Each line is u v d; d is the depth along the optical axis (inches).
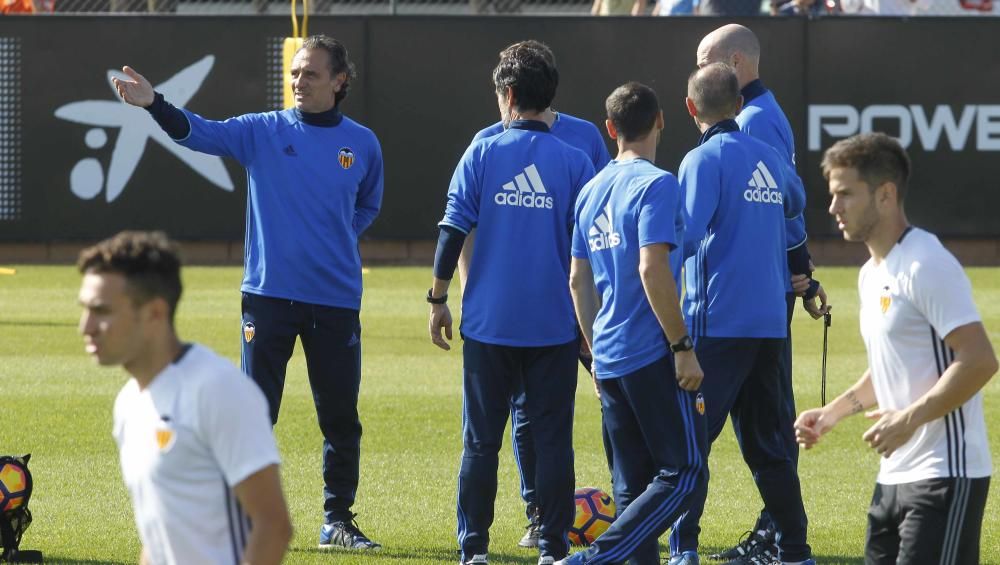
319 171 802.8
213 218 2322.8
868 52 2276.1
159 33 2283.5
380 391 1339.8
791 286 799.7
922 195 2298.2
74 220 2305.6
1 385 1344.7
